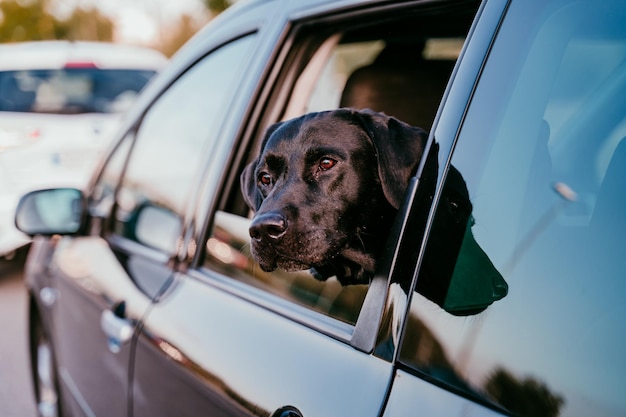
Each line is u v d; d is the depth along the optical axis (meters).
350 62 2.37
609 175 1.29
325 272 1.88
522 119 1.44
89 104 7.04
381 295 1.53
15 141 6.61
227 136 2.42
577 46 1.41
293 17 2.31
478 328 1.32
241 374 1.82
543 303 1.26
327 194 1.76
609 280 1.20
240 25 2.62
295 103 2.35
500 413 1.23
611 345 1.15
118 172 3.21
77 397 3.14
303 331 1.75
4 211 6.50
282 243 1.73
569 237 1.29
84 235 3.27
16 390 4.67
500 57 1.49
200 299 2.21
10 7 31.41
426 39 2.24
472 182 1.45
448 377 1.33
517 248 1.34
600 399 1.13
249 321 1.94
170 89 3.04
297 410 1.58
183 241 2.47
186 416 2.05
